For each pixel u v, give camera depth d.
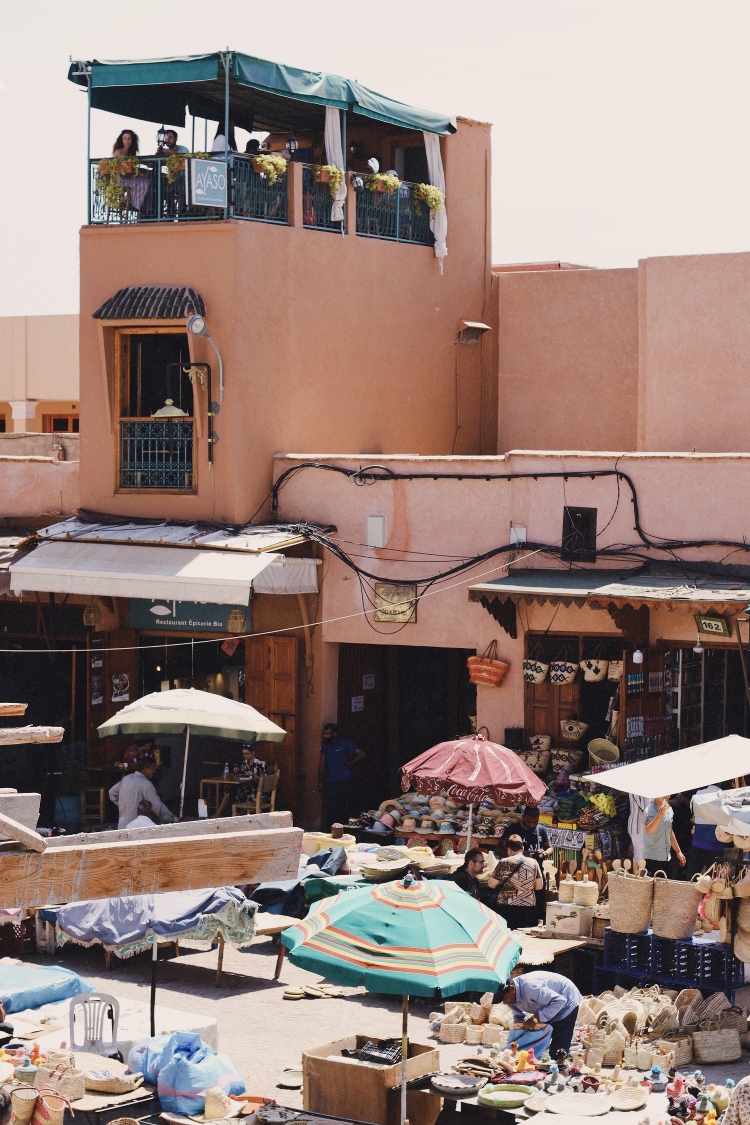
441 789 16.11
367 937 10.31
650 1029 13.02
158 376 21.91
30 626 23.30
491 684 19.88
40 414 32.09
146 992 14.85
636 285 24.59
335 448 22.55
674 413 22.20
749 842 13.41
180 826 7.14
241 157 21.11
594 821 17.42
